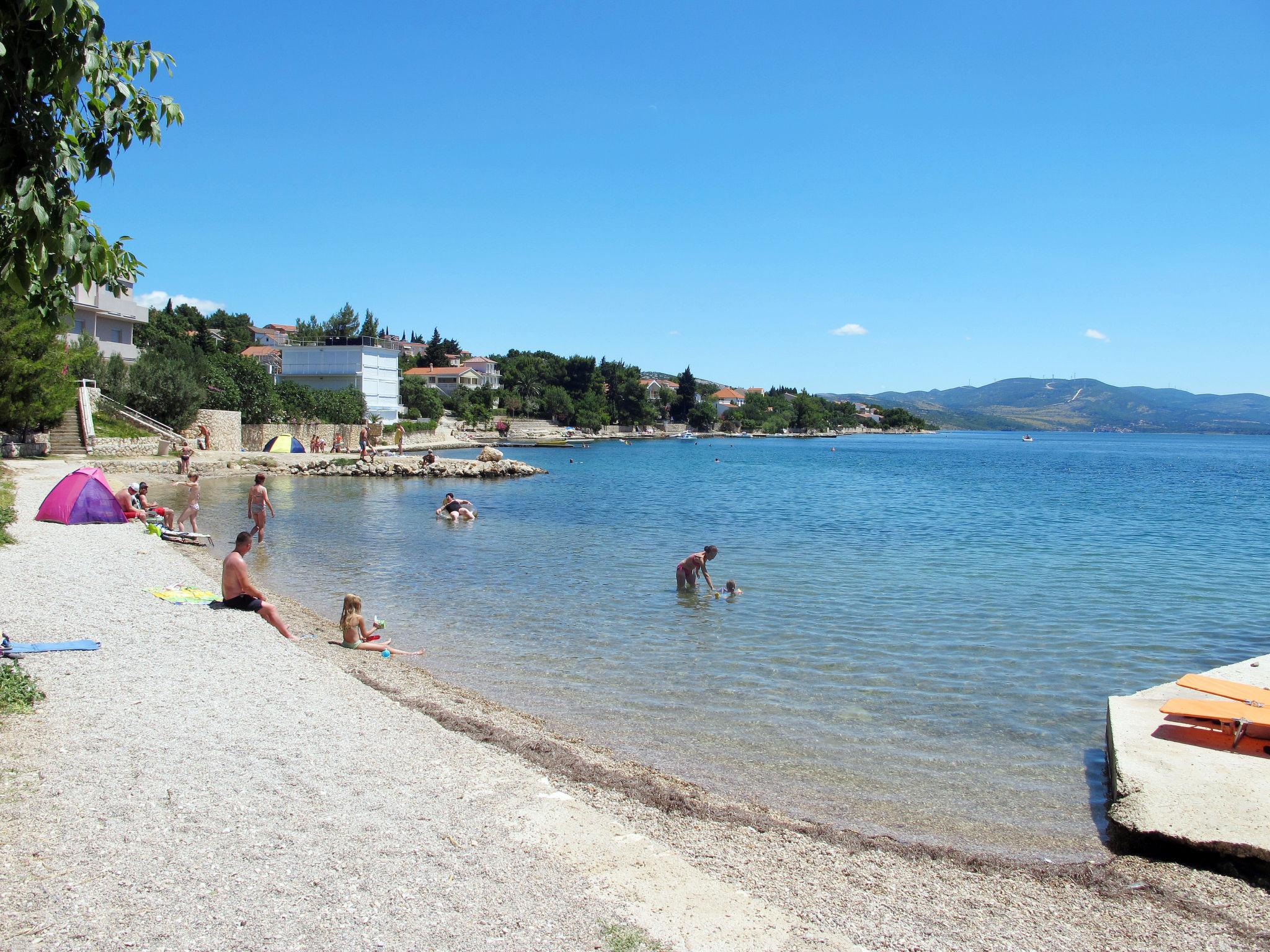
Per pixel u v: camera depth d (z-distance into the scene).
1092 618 15.86
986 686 11.45
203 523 28.02
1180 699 9.23
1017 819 7.48
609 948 4.52
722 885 5.54
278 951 4.20
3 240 5.39
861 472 73.12
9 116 5.06
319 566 20.50
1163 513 38.59
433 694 10.45
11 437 37.19
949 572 20.98
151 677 8.87
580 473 64.12
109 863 4.95
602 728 9.62
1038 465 94.25
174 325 106.25
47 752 6.60
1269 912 5.88
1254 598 17.94
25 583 13.37
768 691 11.10
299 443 62.47
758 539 27.38
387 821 5.88
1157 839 6.63
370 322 144.12
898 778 8.33
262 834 5.49
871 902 5.84
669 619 15.37
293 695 8.64
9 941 4.11
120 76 5.82
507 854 5.55
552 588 18.22
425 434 99.62
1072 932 5.57
